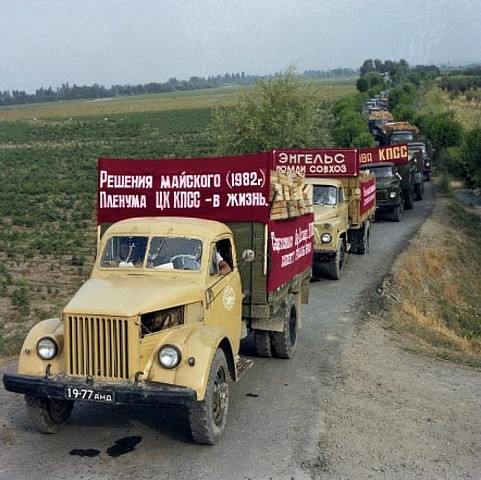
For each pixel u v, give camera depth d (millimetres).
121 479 6207
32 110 163625
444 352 11391
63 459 6637
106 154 72375
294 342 10328
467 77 129375
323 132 31266
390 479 6301
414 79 118062
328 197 16234
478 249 23234
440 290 17484
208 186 8656
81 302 6566
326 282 15938
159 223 7922
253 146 29828
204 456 6672
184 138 86375
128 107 153000
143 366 6453
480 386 9312
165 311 6824
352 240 18859
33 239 28750
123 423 7547
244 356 10203
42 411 6996
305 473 6324
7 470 6395
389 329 12359
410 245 20219
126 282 7203
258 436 7141
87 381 6387
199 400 6348
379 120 59688
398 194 25047
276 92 30078
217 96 182250
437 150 47719
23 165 66750
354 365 9812
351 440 7105
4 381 6598
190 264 7504
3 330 14914
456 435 7441
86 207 38562
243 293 8688
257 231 8578
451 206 29453
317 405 8055
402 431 7457
